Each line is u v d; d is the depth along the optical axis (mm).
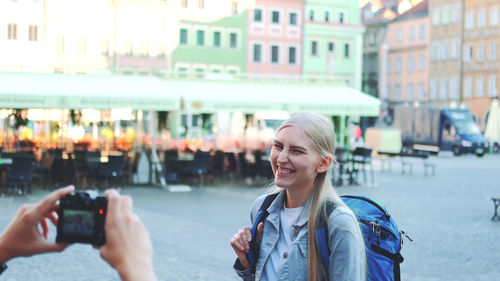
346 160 23516
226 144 31281
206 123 28578
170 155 22109
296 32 61875
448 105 74250
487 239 12469
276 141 2699
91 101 19328
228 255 10406
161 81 22375
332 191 2660
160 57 54656
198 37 56938
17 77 19828
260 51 60281
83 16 51188
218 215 15156
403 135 55469
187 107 21547
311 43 62969
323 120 2693
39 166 19953
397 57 80812
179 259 9977
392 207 17438
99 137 27406
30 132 25297
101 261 9688
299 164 2625
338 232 2510
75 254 10125
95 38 51688
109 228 1269
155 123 22562
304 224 2633
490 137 57000
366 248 2896
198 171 21812
